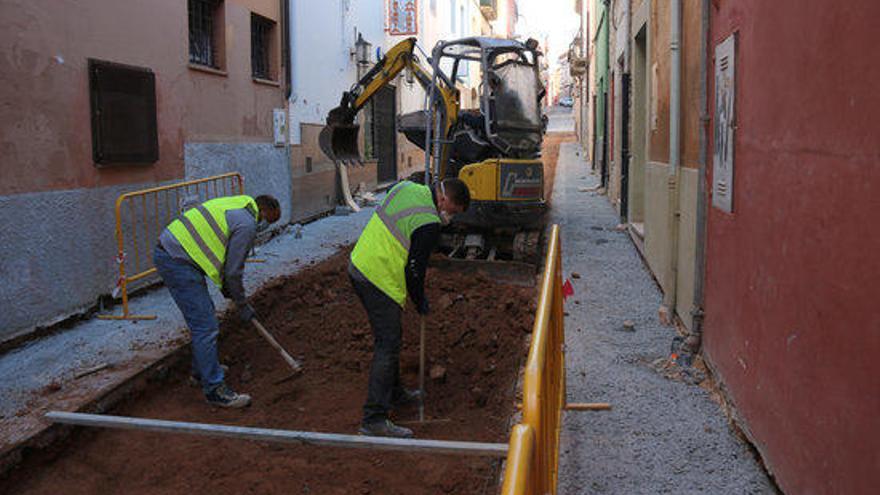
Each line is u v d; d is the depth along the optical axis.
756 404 3.63
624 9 12.09
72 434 4.40
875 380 2.19
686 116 5.93
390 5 18.25
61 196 6.29
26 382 4.93
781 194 3.24
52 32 6.18
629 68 11.42
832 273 2.57
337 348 6.25
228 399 5.07
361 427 4.58
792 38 3.10
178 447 4.48
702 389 4.70
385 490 3.96
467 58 10.20
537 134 10.10
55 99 6.22
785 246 3.16
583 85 30.78
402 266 4.41
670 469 3.64
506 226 9.31
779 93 3.29
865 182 2.29
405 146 20.80
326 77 13.84
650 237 8.20
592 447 3.90
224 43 9.58
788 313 3.10
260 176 10.79
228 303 6.87
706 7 5.00
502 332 6.25
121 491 4.05
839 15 2.53
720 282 4.58
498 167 8.92
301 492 3.95
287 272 8.45
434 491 3.93
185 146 8.52
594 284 7.71
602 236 10.71
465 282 7.90
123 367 5.21
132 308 6.93
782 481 3.17
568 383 4.83
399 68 9.98
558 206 14.14
